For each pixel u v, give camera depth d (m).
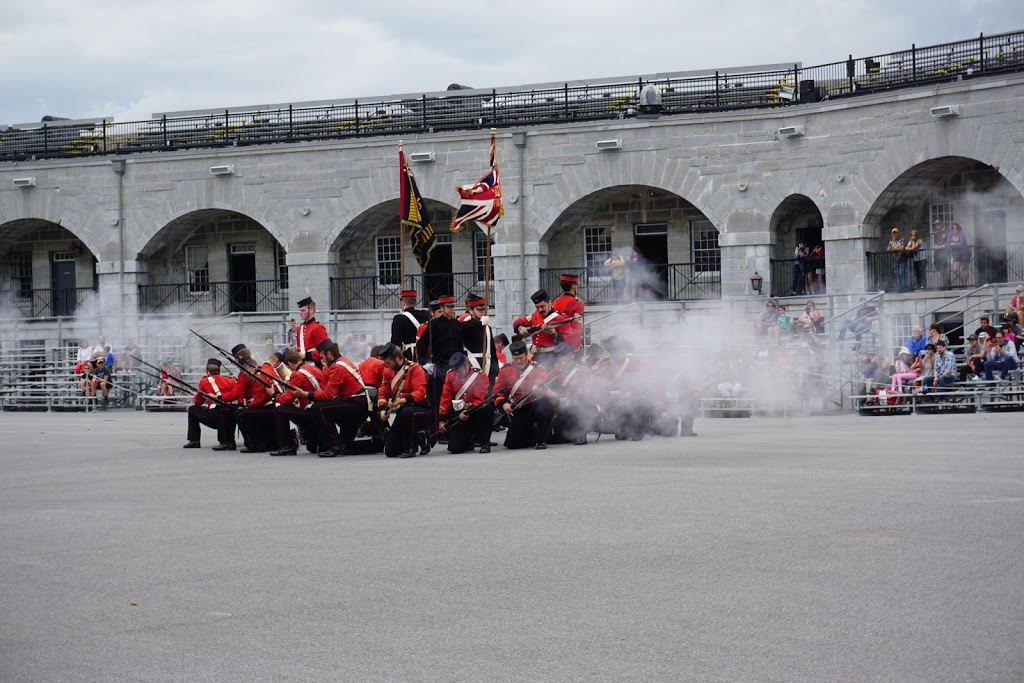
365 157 39.81
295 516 11.98
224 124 41.81
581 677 6.67
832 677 6.55
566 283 19.83
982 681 6.46
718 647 7.10
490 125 38.56
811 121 34.09
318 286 40.50
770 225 35.19
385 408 17.94
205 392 20.42
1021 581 8.41
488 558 9.62
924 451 16.53
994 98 30.42
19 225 45.06
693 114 36.00
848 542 9.77
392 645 7.34
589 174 37.25
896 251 32.38
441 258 40.66
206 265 43.50
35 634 7.75
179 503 13.23
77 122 44.31
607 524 10.92
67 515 12.52
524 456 17.39
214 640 7.52
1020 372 25.95
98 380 35.72
